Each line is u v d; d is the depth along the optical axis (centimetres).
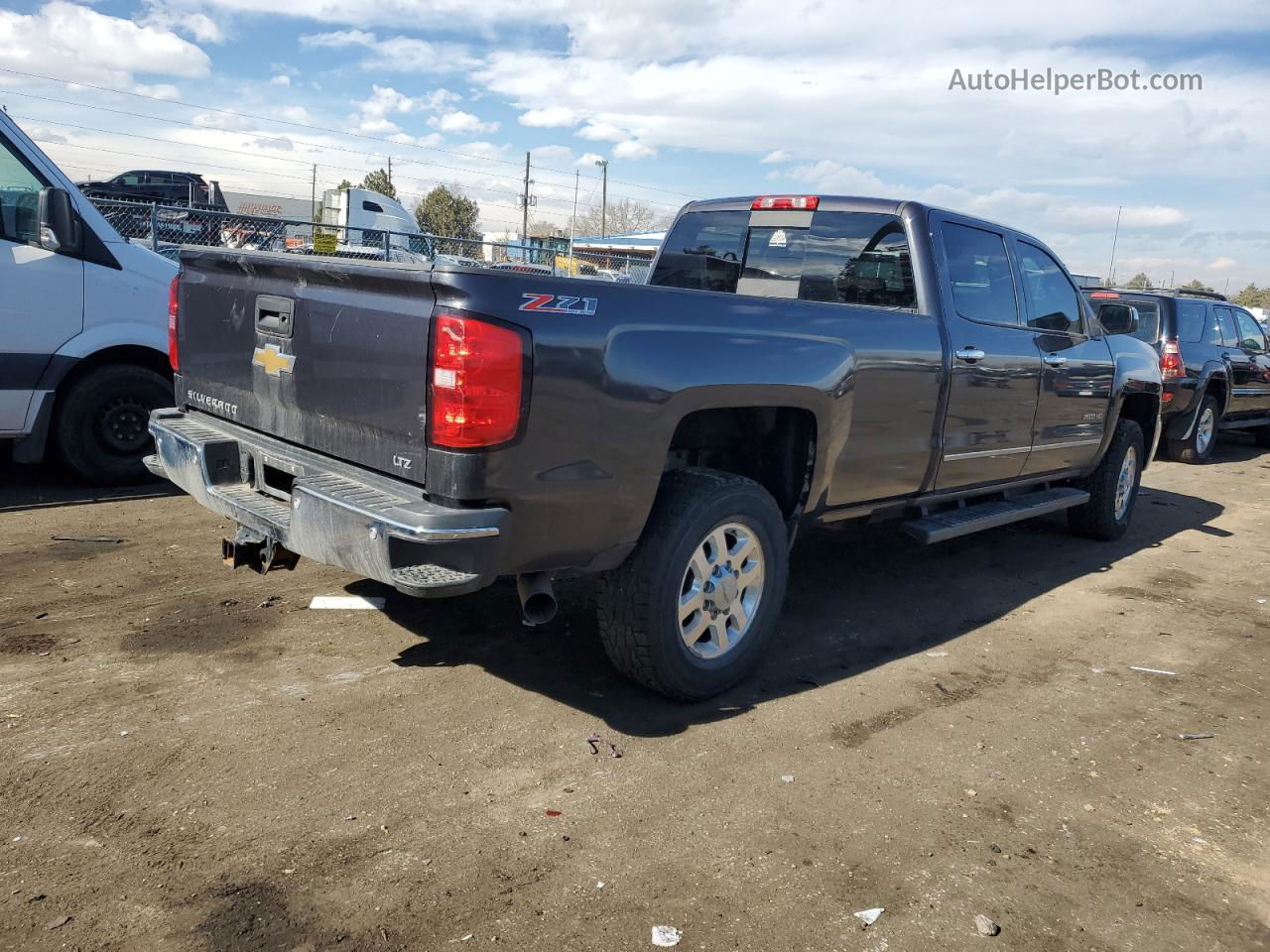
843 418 408
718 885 263
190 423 413
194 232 1338
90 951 225
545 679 390
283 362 355
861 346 414
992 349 502
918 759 344
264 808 288
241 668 384
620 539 332
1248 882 281
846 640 462
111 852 263
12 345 602
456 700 367
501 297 291
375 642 418
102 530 561
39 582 467
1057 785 331
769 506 380
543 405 299
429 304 294
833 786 320
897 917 254
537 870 266
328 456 340
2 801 284
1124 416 711
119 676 371
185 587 471
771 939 243
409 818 287
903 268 482
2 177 600
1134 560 645
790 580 552
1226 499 904
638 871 268
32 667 374
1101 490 664
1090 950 247
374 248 1667
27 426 618
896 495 464
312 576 497
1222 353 1134
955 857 284
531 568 316
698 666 367
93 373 642
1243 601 562
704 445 411
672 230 590
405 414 302
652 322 329
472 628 440
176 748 320
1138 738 373
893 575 575
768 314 376
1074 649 468
